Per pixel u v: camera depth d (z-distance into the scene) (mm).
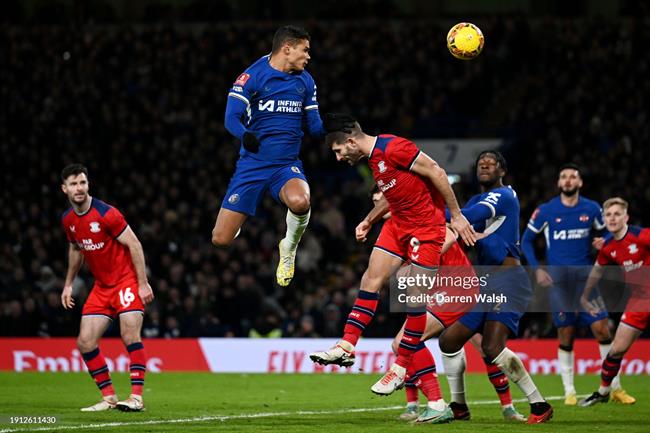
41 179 78062
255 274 65750
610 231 36938
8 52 90750
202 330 58750
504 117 86250
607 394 36250
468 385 45031
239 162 30969
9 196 75688
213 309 60156
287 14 99812
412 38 89188
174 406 35562
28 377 48656
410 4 100375
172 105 86750
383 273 28297
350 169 80875
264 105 30297
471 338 32562
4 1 96938
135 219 72062
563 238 40656
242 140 27688
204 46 90188
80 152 80750
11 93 86625
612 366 35812
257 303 60375
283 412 33594
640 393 41062
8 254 65000
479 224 30078
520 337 57656
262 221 72062
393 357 52531
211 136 82312
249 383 46688
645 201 67812
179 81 88312
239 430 27422
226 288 60594
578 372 51781
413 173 27422
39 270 65562
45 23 96625
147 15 98750
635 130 77562
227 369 53531
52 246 68438
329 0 99250
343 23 96812
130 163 79500
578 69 85188
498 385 30734
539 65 88688
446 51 88250
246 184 30484
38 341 53312
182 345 54062
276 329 58844
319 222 72062
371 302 28203
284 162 30516
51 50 90875
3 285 62000
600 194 69500
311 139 81750
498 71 88125
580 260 40406
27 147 81750
